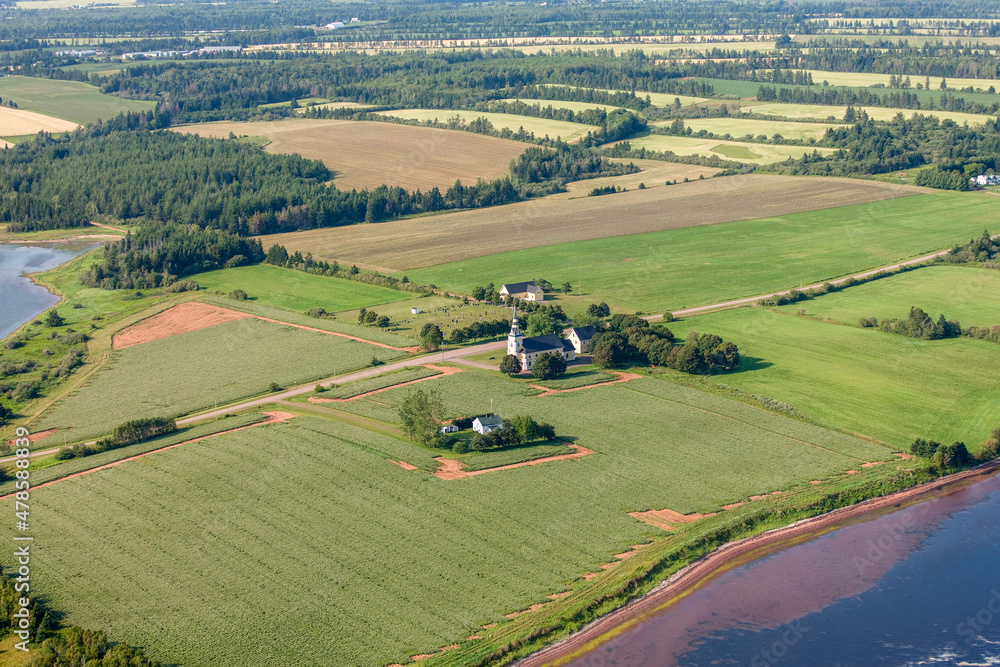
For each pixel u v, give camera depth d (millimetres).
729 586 122188
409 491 140375
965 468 152750
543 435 157625
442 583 118500
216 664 103750
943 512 140625
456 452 152625
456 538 128125
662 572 122812
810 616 117688
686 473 146500
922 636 114938
